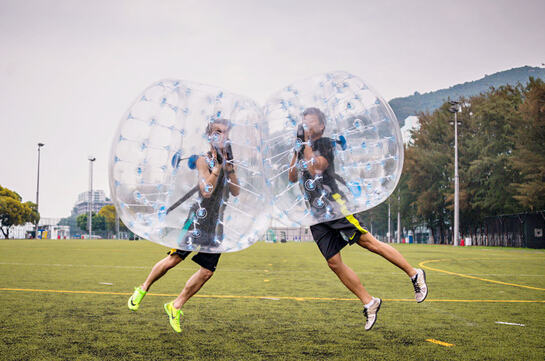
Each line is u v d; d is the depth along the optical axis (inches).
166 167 135.2
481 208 1556.3
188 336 137.3
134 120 137.3
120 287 242.5
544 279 307.7
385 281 285.4
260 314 172.2
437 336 139.9
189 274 315.9
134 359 113.0
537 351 123.3
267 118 142.6
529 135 1263.5
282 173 140.2
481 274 344.5
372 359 115.0
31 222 2652.6
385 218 2549.2
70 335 135.6
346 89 146.3
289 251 721.0
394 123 147.3
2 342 126.0
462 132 1718.8
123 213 138.0
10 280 266.7
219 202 135.4
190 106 137.9
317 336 138.9
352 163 141.1
